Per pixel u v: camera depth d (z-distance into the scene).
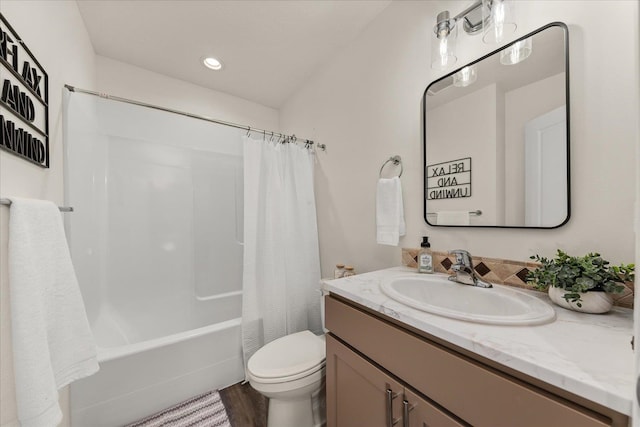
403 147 1.39
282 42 1.75
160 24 1.58
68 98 1.31
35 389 0.64
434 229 1.25
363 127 1.64
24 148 0.84
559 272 0.75
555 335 0.59
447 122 1.18
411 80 1.35
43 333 0.67
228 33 1.66
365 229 1.63
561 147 0.85
